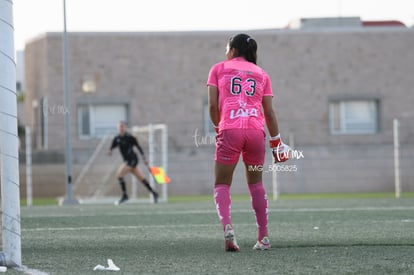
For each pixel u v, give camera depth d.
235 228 39.00
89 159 108.69
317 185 116.62
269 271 23.06
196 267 24.16
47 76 118.81
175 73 124.44
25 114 126.12
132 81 123.12
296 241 32.03
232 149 28.94
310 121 125.50
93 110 120.94
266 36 127.00
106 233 37.34
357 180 117.81
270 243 31.34
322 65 127.25
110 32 122.69
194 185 115.12
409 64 128.25
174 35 124.44
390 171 117.81
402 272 22.73
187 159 115.56
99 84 122.00
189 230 38.47
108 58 122.44
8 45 24.75
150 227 40.62
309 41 127.31
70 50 121.38
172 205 68.12
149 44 123.69
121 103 122.44
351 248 29.20
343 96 127.00
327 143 125.62
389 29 128.25
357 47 127.81
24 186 110.06
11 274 22.98
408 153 117.38
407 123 127.56
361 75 127.69
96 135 118.12
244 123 28.94
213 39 125.19
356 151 118.00
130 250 29.62
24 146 118.69
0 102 24.67
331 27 132.12
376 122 127.31
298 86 126.88
